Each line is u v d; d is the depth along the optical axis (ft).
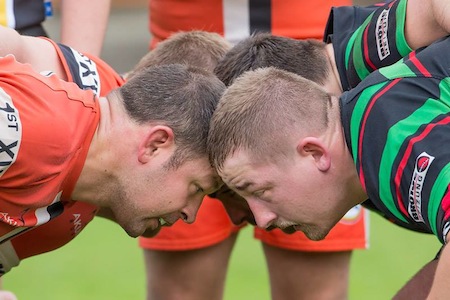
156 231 30.07
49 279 48.70
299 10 35.55
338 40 30.09
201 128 27.32
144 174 27.35
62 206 28.12
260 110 26.05
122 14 108.17
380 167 24.48
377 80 25.72
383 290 47.14
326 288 35.86
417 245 54.29
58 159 25.96
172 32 36.86
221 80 29.91
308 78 29.43
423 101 24.68
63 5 35.09
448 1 26.02
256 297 45.70
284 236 34.94
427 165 23.27
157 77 27.71
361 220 34.96
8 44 28.68
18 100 25.35
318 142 25.79
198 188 27.94
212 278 36.70
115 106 27.50
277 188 26.30
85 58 30.68
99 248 53.52
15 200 26.13
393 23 27.96
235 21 35.94
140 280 48.37
